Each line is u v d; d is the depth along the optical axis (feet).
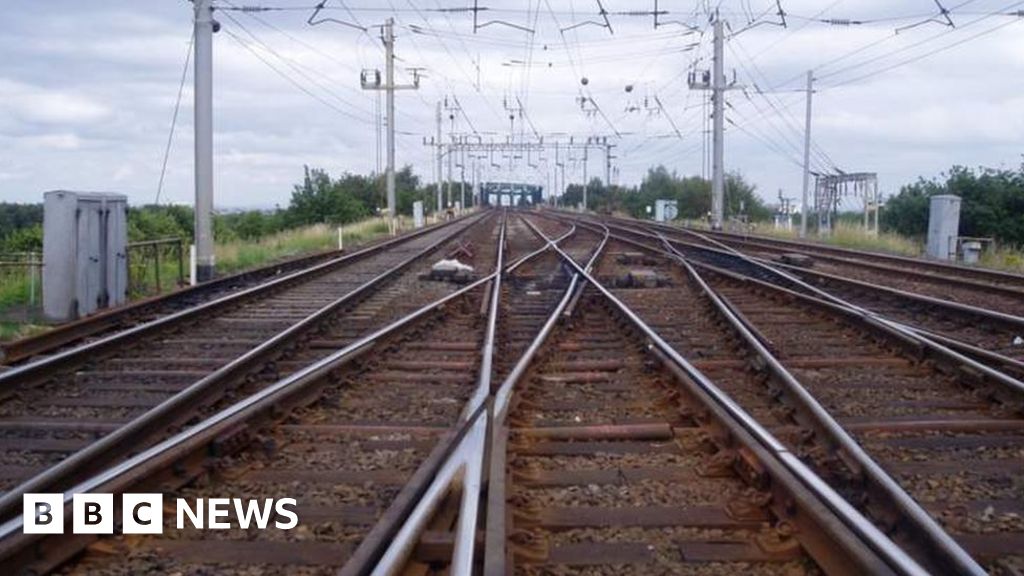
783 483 18.92
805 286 62.13
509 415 27.14
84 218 52.11
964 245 107.76
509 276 72.69
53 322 50.47
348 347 36.45
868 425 26.91
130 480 19.38
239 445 23.80
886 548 15.85
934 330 47.09
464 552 15.85
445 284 70.44
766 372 33.01
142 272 69.72
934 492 21.56
